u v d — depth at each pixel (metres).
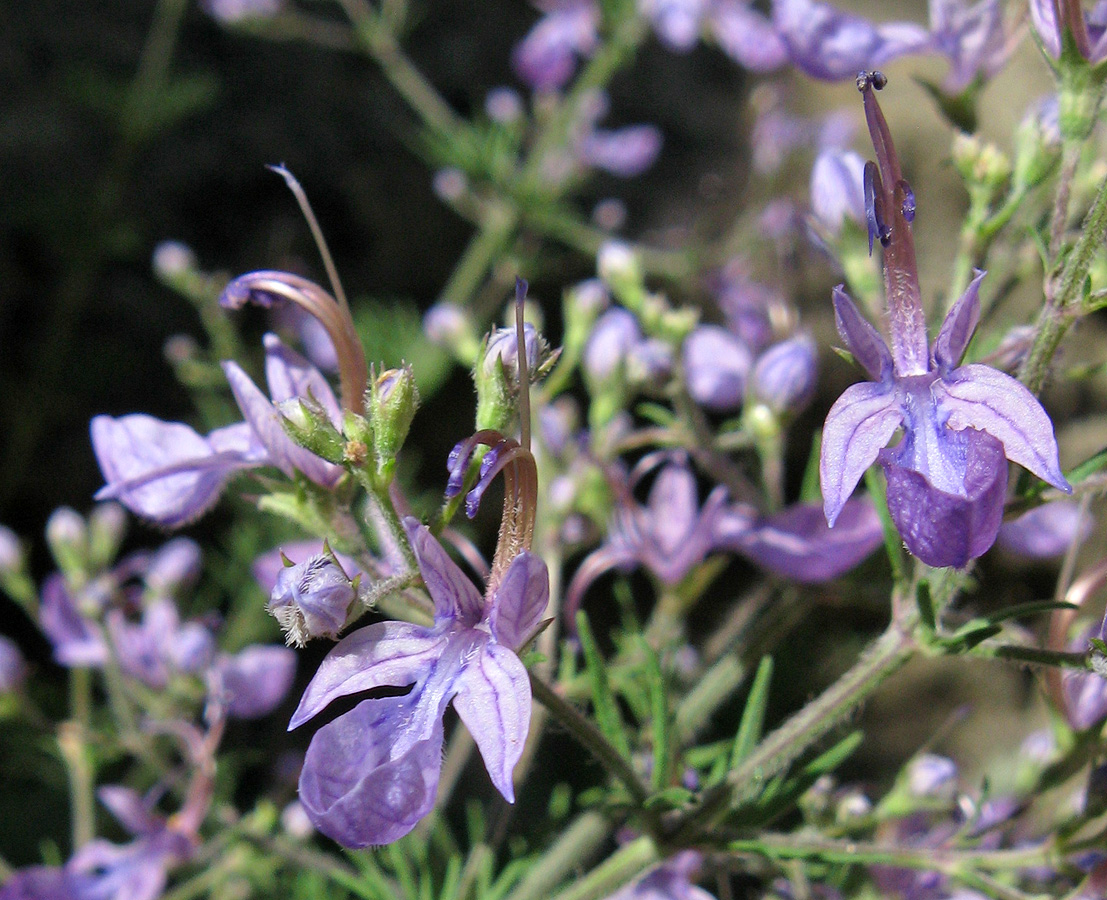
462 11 0.44
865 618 0.36
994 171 0.19
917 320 0.17
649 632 0.21
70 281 0.38
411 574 0.17
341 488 0.18
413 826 0.16
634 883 0.19
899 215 0.17
